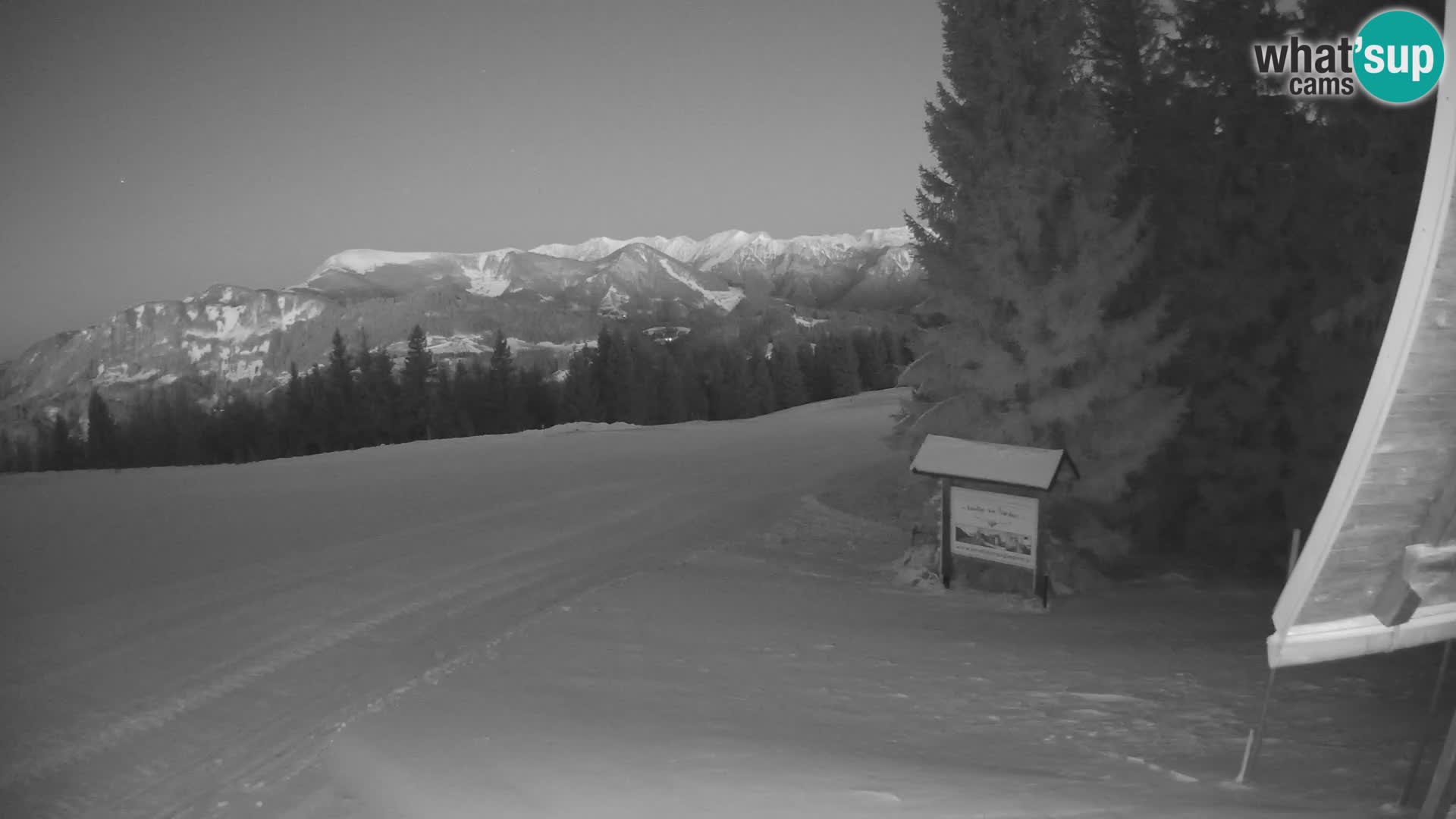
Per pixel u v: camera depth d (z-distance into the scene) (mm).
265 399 113562
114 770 8055
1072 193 17781
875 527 21797
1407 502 5469
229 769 8031
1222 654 12258
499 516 20438
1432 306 5039
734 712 9375
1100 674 11211
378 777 7566
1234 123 19984
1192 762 7590
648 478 27016
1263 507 20281
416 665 10828
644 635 12453
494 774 7355
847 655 12070
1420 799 6047
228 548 16750
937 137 19094
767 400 99875
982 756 7992
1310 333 19094
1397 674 10766
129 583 14203
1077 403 17203
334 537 17844
